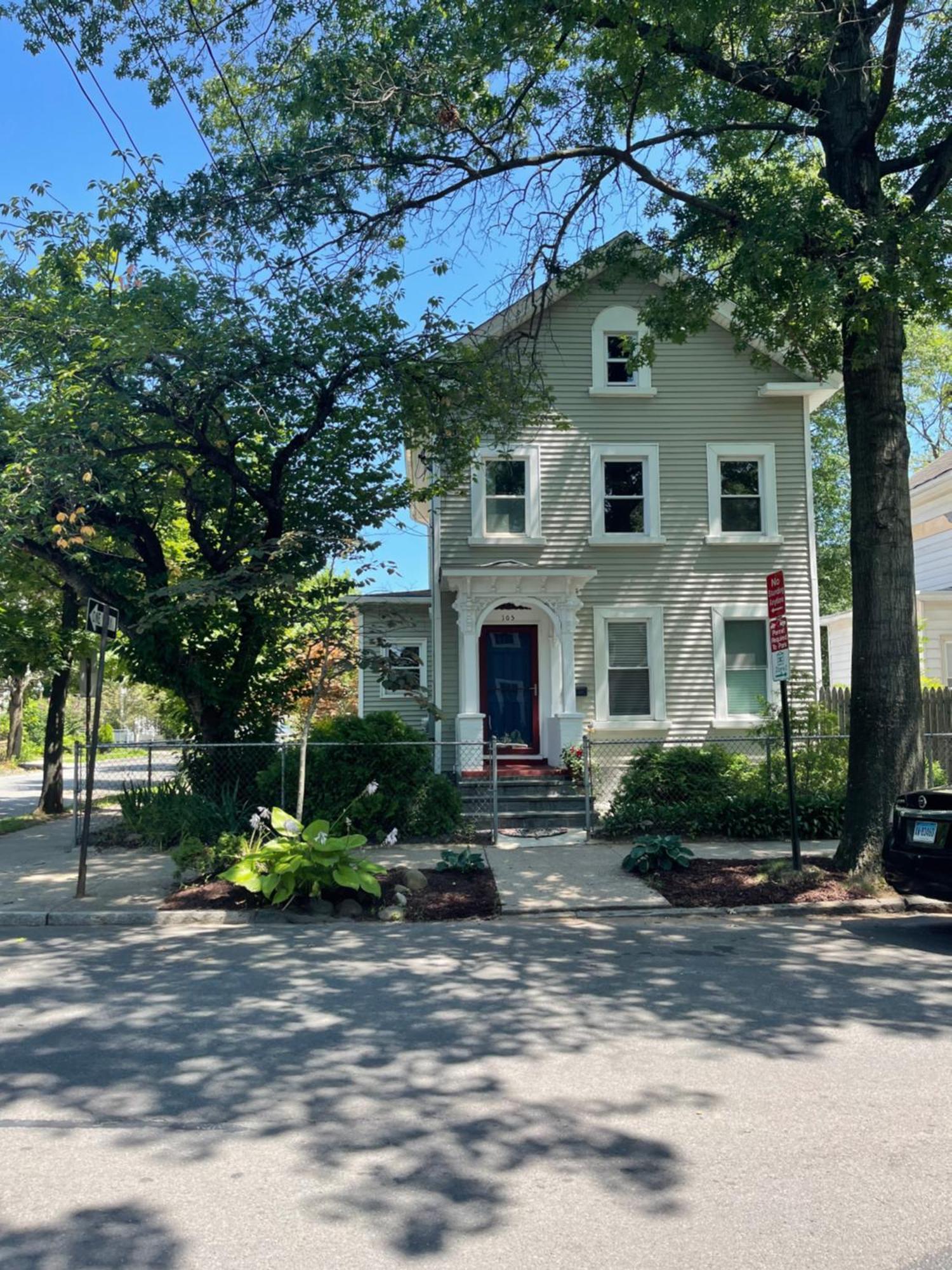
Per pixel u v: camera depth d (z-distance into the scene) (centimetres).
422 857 1204
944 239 970
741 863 1105
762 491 1725
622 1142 433
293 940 861
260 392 1243
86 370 1156
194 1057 549
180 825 1280
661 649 1684
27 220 1130
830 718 1455
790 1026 594
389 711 1480
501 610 1705
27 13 1014
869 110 1045
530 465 1688
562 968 743
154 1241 356
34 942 863
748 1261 337
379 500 1455
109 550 1538
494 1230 360
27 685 4175
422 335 1285
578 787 1506
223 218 1145
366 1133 446
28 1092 498
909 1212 370
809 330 1120
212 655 1416
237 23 1076
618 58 1029
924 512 2230
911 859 833
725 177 1263
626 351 1526
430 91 1116
